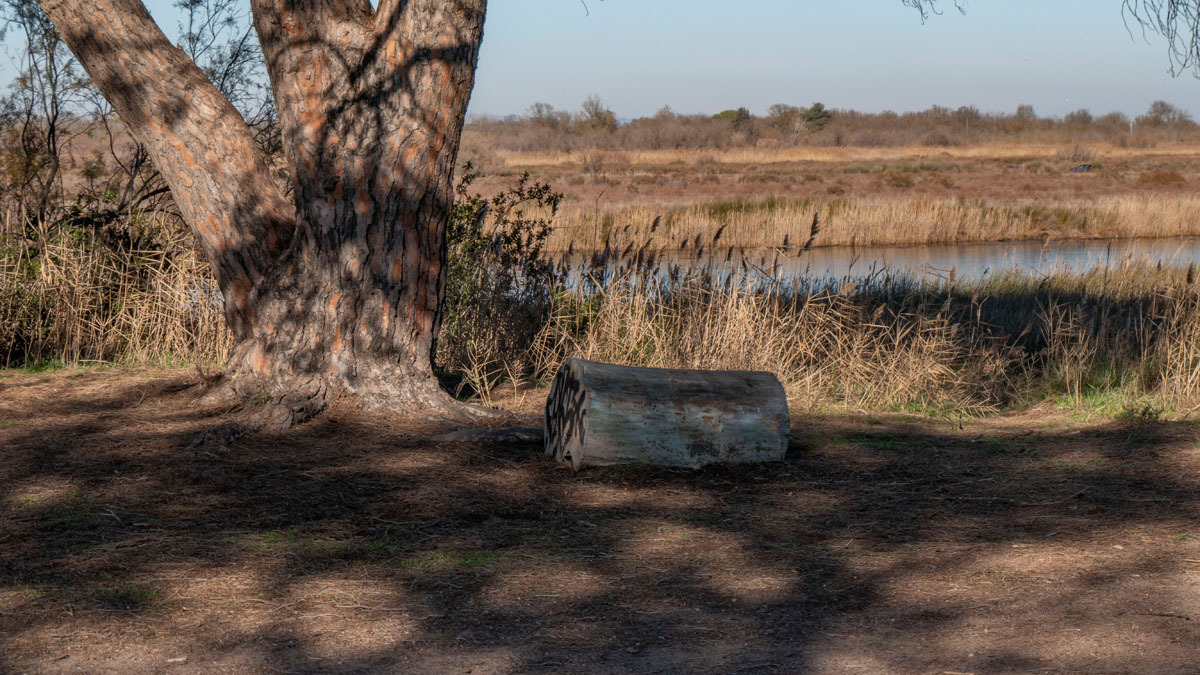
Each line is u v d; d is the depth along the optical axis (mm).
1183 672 3303
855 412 8188
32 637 3680
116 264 9953
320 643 3678
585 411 5992
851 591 4215
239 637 3717
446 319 9547
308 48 6664
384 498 5453
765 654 3594
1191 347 8430
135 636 3711
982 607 3975
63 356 9281
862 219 27828
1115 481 5828
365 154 6797
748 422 6219
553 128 91312
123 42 6926
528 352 9633
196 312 9820
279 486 5590
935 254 24797
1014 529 5000
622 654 3600
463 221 9836
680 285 10219
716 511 5371
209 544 4695
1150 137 87625
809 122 102062
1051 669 3373
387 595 4148
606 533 4992
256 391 7043
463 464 6148
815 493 5707
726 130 88312
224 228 7176
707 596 4172
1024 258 23469
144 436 6445
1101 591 4082
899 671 3418
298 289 7027
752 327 9297
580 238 24188
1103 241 27406
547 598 4141
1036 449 6727
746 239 26500
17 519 4957
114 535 4777
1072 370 9188
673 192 41781
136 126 7145
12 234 9992
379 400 7094
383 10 6723
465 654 3598
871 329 9656
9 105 11008
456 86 6945
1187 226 29141
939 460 6465
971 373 9055
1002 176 50812
